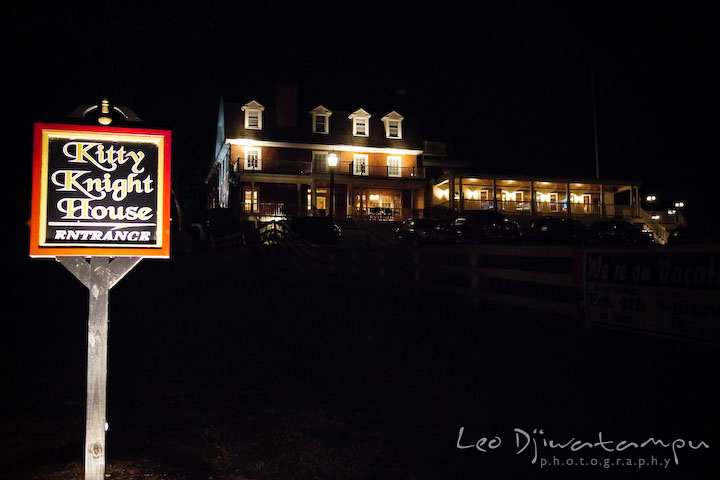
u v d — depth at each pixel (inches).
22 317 462.6
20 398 245.9
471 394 243.3
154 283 724.0
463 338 337.4
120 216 143.5
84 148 142.4
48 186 139.9
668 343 255.9
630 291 276.5
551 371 261.1
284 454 188.2
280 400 247.3
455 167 2041.1
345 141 1871.3
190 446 193.3
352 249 674.8
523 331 335.6
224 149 1859.0
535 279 358.6
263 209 1697.8
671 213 1770.4
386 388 258.5
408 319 407.5
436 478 173.2
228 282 731.4
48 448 185.8
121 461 172.2
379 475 174.6
